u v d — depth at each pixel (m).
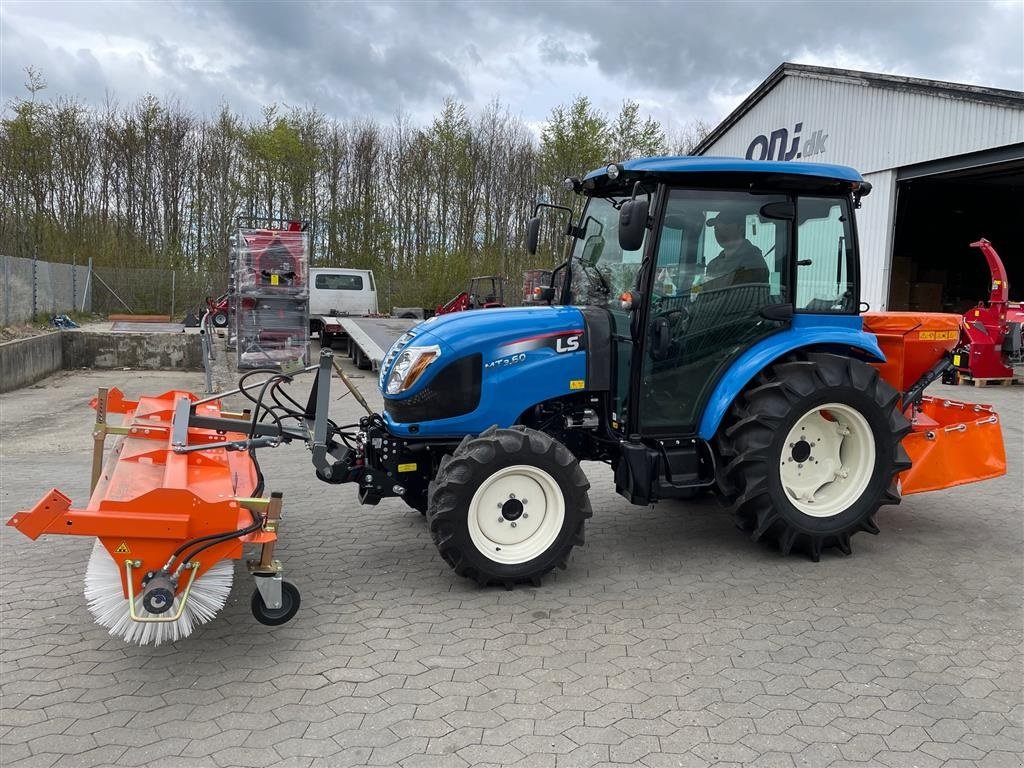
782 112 18.55
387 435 4.48
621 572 4.50
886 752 2.76
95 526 3.05
